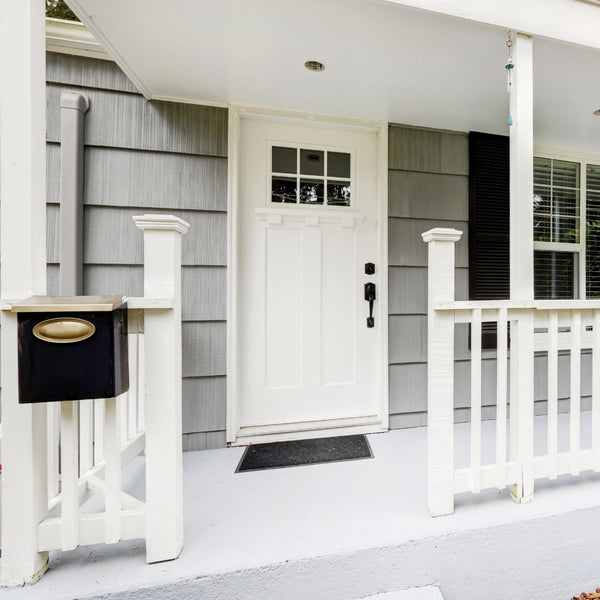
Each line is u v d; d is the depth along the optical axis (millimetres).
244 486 1607
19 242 1070
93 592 1013
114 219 1930
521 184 1464
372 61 1665
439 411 1320
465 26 1430
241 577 1102
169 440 1118
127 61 1661
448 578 1252
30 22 1074
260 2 1304
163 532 1114
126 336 1099
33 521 1038
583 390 2664
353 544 1198
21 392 975
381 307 2264
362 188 2297
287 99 2002
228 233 2057
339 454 1939
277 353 2195
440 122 2271
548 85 1855
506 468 1394
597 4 1539
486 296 2395
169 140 1988
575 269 2754
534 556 1330
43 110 1137
